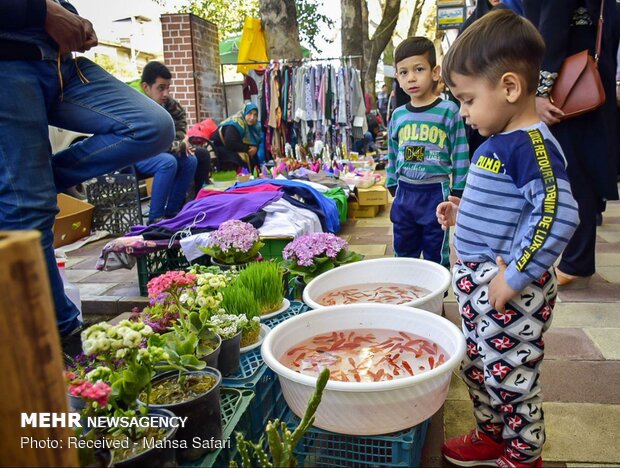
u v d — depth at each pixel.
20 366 0.65
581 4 2.57
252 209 3.31
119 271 3.79
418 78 2.53
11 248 0.62
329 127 7.80
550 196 1.25
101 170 2.38
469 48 1.34
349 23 11.41
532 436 1.40
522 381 1.38
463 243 1.46
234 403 1.47
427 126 2.56
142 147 2.32
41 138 2.01
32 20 1.91
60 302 2.12
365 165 6.53
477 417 1.55
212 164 6.45
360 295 2.26
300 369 1.57
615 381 1.97
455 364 1.38
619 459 1.54
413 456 1.44
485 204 1.39
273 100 7.55
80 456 0.99
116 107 2.26
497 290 1.32
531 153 1.29
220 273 2.30
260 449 1.05
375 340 1.74
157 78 4.64
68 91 2.24
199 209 3.29
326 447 1.57
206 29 8.31
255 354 1.80
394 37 21.83
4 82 1.88
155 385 1.34
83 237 4.75
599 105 2.51
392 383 1.29
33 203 1.96
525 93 1.34
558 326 2.49
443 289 2.01
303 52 11.14
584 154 2.68
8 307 0.63
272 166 6.73
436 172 2.59
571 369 2.08
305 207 3.71
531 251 1.25
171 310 1.74
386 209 5.68
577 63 2.54
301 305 2.29
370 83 13.18
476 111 1.38
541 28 2.55
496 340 1.38
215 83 8.69
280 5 8.05
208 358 1.49
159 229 3.16
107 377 1.20
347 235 4.58
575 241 2.87
